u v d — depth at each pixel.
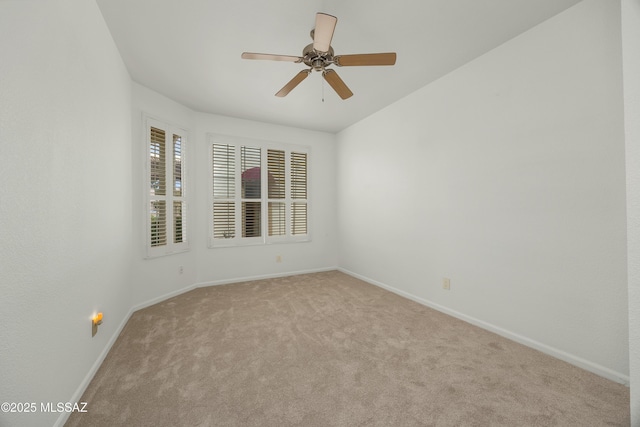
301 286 3.82
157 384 1.64
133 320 2.62
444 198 2.79
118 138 2.31
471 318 2.52
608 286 1.69
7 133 0.97
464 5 1.82
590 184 1.76
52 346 1.25
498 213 2.29
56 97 1.28
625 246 1.63
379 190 3.77
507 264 2.23
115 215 2.22
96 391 1.57
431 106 2.92
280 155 4.43
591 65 1.75
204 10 1.85
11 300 0.99
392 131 3.51
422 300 3.06
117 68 2.28
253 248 4.18
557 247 1.92
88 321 1.64
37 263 1.14
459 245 2.64
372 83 2.94
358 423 1.33
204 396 1.53
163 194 3.25
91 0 1.69
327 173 4.82
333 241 4.88
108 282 2.04
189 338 2.25
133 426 1.31
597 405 1.45
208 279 3.85
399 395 1.54
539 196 2.02
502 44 2.25
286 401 1.49
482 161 2.41
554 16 1.92
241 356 1.96
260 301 3.18
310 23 2.00
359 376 1.72
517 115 2.15
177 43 2.22
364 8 1.84
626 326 1.62
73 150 1.45
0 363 0.94
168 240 3.30
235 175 4.05
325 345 2.13
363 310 2.88
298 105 3.56
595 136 1.74
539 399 1.50
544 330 2.00
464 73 2.56
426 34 2.12
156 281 3.15
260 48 2.31
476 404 1.46
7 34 0.96
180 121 3.48
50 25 1.23
